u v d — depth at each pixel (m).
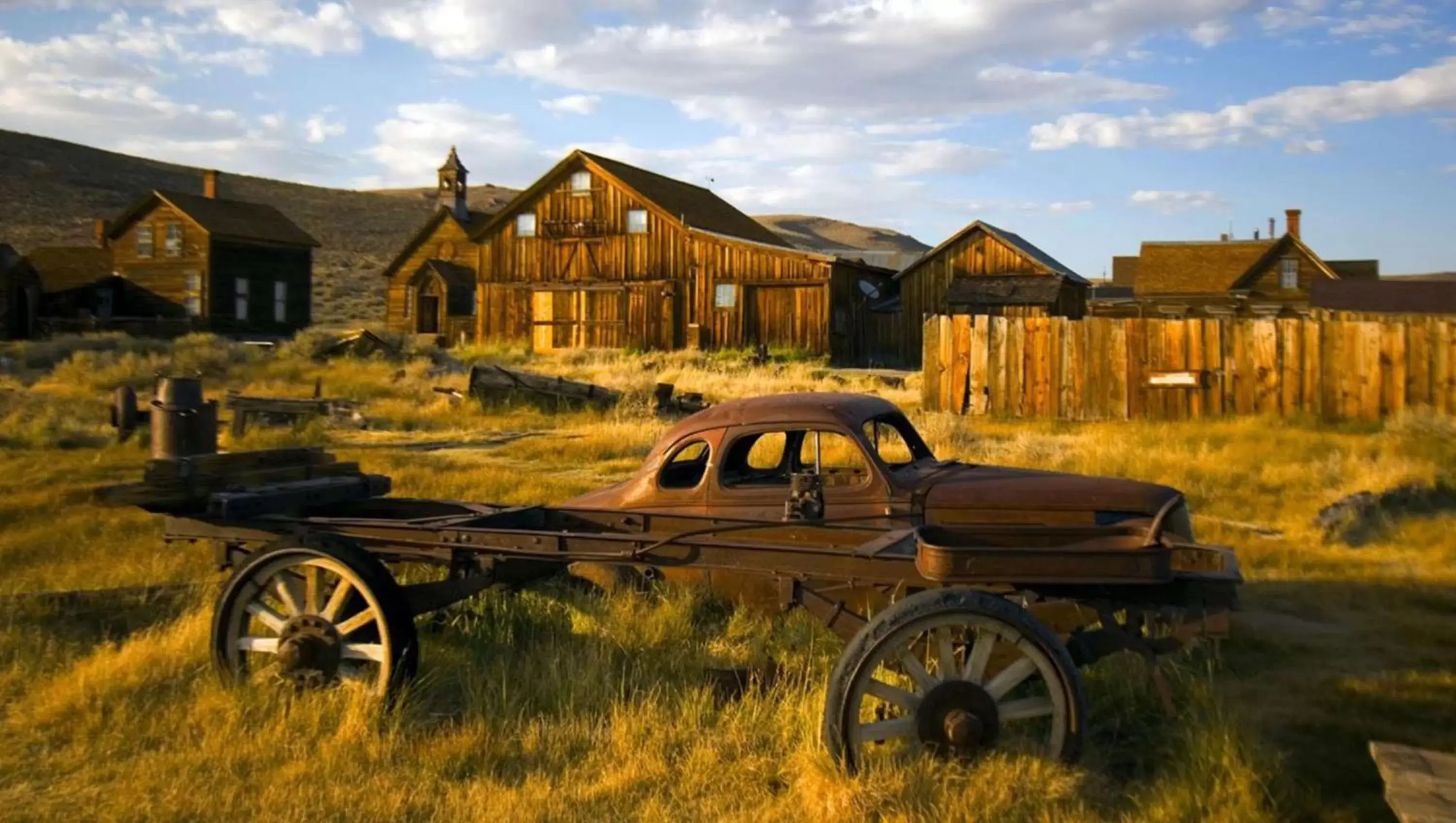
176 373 28.47
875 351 44.56
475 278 57.00
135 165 138.25
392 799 4.74
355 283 98.19
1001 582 4.94
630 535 6.12
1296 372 18.16
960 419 18.27
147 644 6.64
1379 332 17.67
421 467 14.56
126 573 8.67
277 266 57.59
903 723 4.90
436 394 24.48
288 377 29.38
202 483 6.77
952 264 43.75
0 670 6.54
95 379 27.66
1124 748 5.36
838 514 6.69
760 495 6.93
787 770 5.05
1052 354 19.56
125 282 55.22
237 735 5.43
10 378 29.05
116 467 14.39
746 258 40.66
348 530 6.54
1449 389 17.25
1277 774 4.78
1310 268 52.69
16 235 100.06
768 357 37.69
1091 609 6.02
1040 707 4.86
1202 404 18.69
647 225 42.44
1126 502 6.41
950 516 6.55
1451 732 5.50
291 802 4.72
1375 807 4.66
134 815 4.64
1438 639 7.01
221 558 6.81
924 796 4.59
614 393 23.69
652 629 6.80
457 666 6.48
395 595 5.88
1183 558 5.68
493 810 4.65
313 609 5.99
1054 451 14.71
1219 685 6.18
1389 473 11.94
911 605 4.85
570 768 5.15
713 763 5.12
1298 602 7.95
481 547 6.32
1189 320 18.73
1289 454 13.96
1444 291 35.94
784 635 6.90
